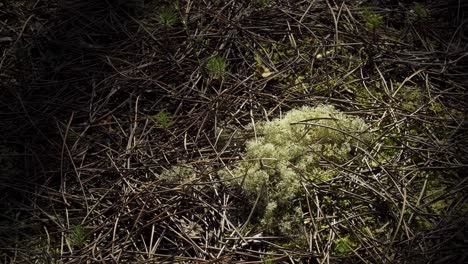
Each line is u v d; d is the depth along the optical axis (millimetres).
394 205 774
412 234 752
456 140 836
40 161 840
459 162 812
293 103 883
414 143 835
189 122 869
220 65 900
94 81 922
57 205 806
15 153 853
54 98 908
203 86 914
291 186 782
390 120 858
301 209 773
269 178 795
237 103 885
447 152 821
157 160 833
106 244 765
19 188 822
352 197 783
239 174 799
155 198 791
